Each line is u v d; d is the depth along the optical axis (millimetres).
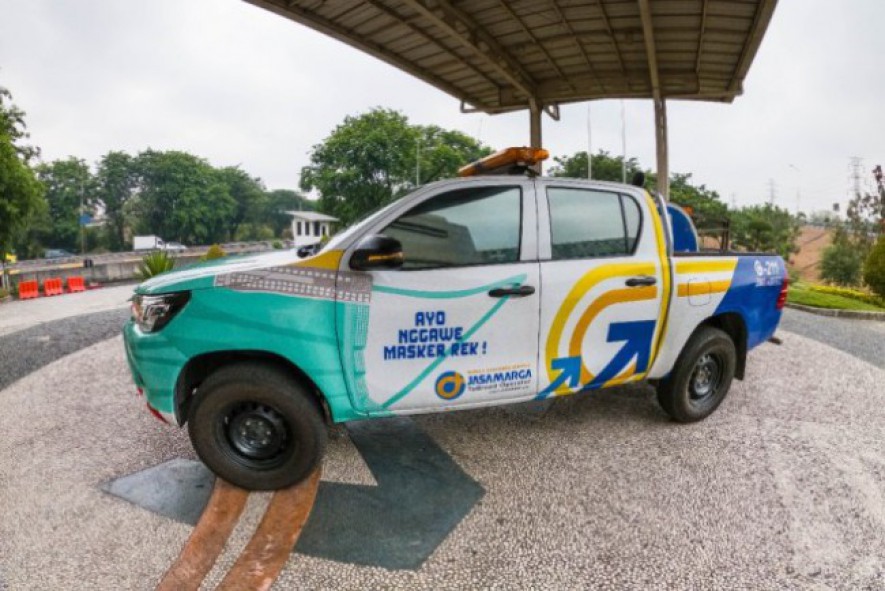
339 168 56656
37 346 6992
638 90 9688
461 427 4051
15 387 5211
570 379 3441
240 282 2877
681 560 2562
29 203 23922
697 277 3777
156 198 88750
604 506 3000
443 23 6629
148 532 2793
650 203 3713
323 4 6410
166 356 2895
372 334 2979
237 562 2562
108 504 3053
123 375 5535
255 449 3102
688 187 42312
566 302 3314
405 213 3105
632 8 6883
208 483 3268
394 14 6777
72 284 20047
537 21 7305
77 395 4926
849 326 8406
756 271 4156
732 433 3930
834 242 30641
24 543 2711
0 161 22578
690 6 6621
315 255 2996
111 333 7777
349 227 3332
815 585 2400
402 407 3127
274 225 119500
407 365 3062
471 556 2600
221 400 2924
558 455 3596
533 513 2943
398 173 55625
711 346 3930
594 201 3533
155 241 71562
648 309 3586
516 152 3492
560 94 9883
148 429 4105
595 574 2471
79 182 86750
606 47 8148
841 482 3254
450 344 3109
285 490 3154
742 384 5047
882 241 12000
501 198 3287
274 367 2967
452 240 3156
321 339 2916
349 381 3000
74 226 84125
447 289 3061
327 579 2441
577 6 6863
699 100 9891
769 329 4348
